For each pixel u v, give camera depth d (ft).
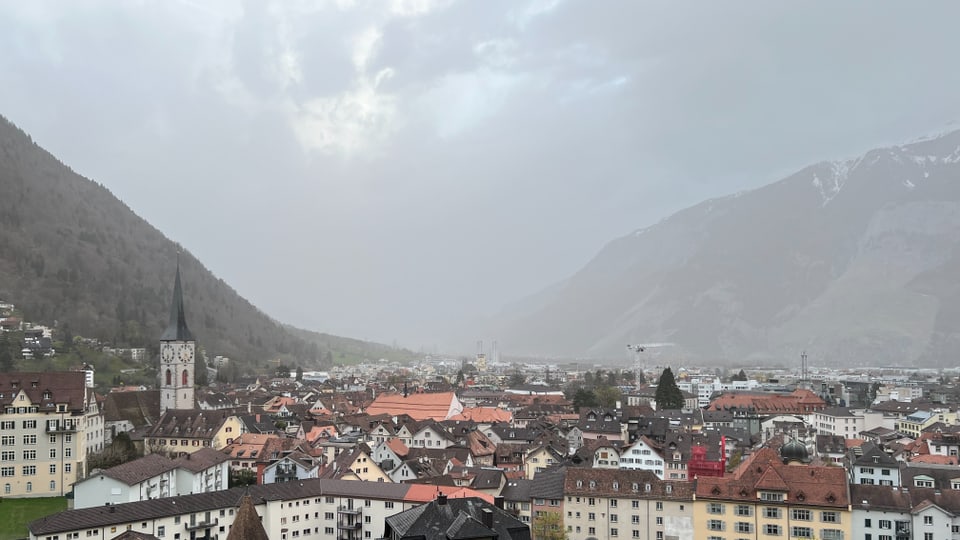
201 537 531.50
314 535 578.25
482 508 404.98
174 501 531.91
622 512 560.61
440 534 371.15
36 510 635.25
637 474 571.69
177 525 521.24
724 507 537.24
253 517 445.78
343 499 578.66
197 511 531.09
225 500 548.31
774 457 577.84
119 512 501.97
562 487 586.04
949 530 504.84
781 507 526.57
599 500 566.77
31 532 466.70
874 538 514.27
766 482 532.73
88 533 481.46
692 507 544.62
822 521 518.78
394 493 574.56
